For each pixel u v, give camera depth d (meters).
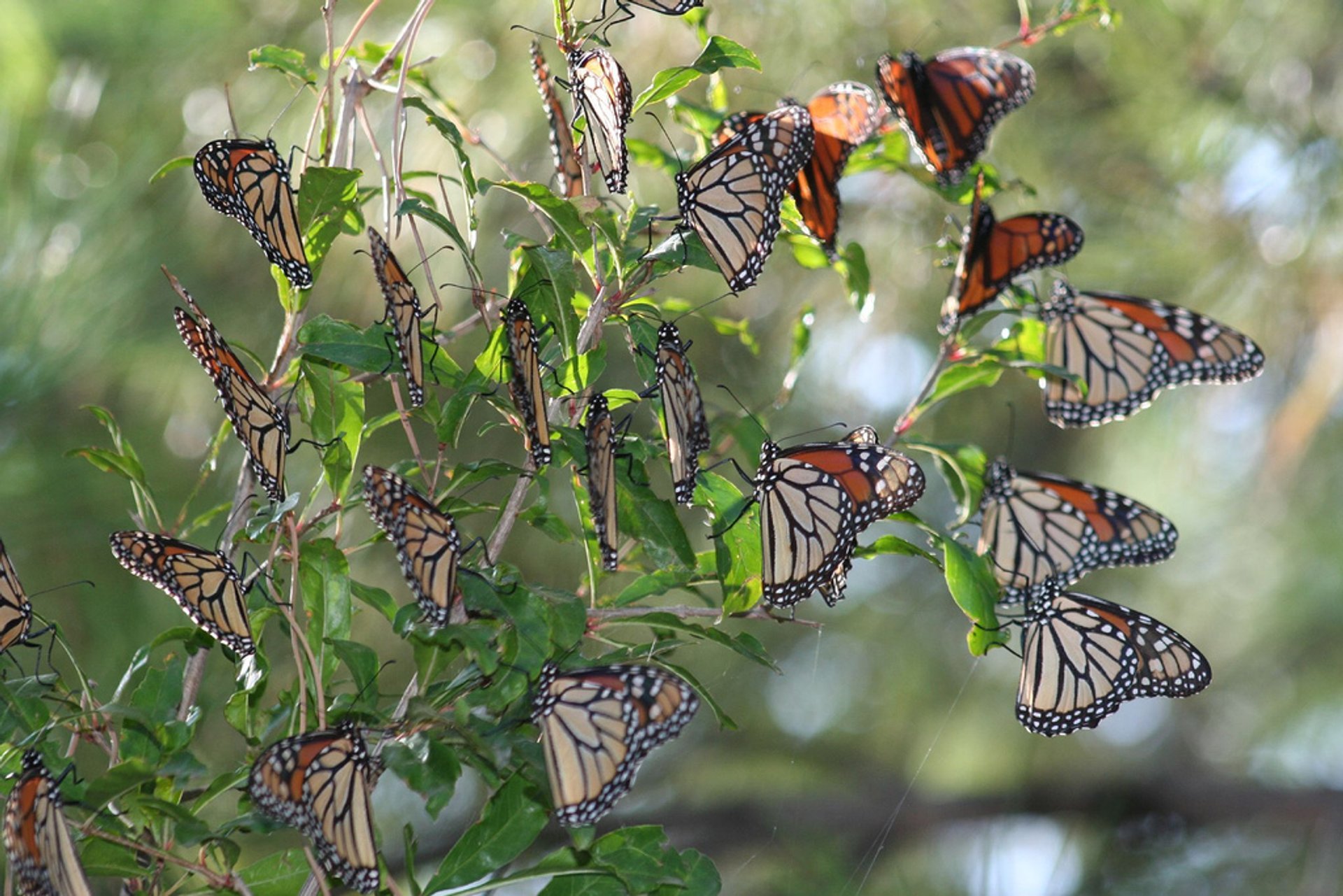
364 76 2.15
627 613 2.13
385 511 2.07
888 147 2.22
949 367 2.21
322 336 2.12
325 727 2.10
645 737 2.09
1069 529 2.23
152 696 2.12
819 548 2.13
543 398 2.10
